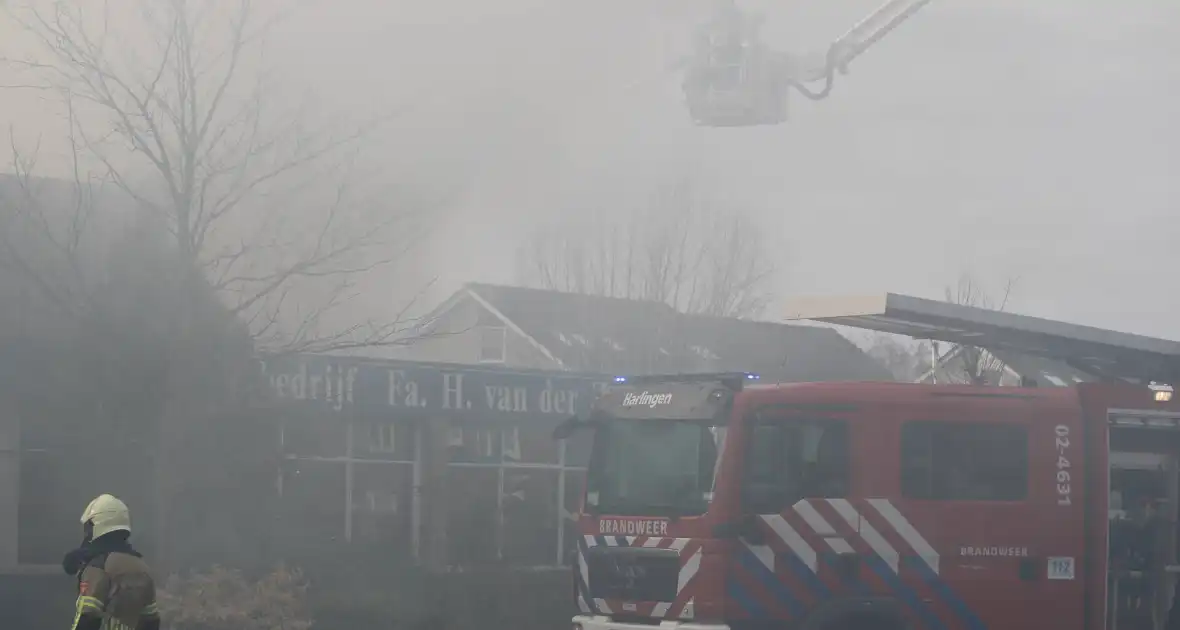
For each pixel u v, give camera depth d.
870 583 21.66
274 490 33.62
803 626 21.33
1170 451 23.80
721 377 22.12
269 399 30.56
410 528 40.38
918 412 22.16
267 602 25.84
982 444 22.56
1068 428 23.06
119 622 13.74
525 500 43.94
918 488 22.06
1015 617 22.41
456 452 42.22
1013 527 22.48
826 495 21.61
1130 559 23.41
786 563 21.33
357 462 38.88
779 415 21.59
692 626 21.25
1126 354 26.38
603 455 23.23
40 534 30.11
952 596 22.05
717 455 21.53
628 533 22.34
